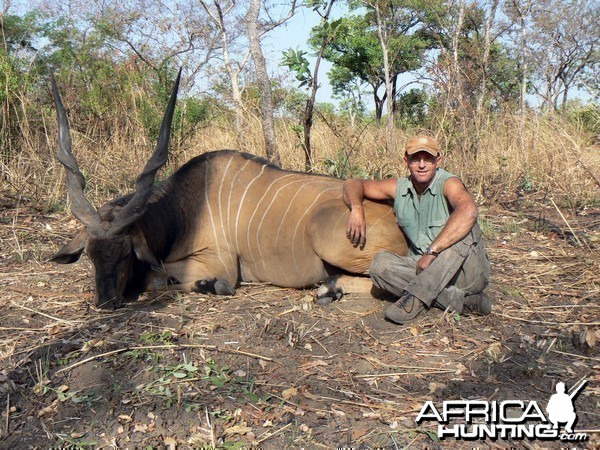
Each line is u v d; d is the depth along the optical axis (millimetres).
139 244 3783
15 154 7246
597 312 3578
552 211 6203
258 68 6234
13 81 7473
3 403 2793
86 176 6926
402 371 2965
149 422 2592
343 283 3883
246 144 7637
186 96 8602
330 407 2676
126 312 3688
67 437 2533
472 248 3379
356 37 18641
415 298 3377
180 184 4285
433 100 7965
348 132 7934
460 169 7340
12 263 4668
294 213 4012
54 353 3178
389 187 3760
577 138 7938
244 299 3936
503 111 8828
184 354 3086
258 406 2684
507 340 3252
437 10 14977
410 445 2428
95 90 8602
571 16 13039
